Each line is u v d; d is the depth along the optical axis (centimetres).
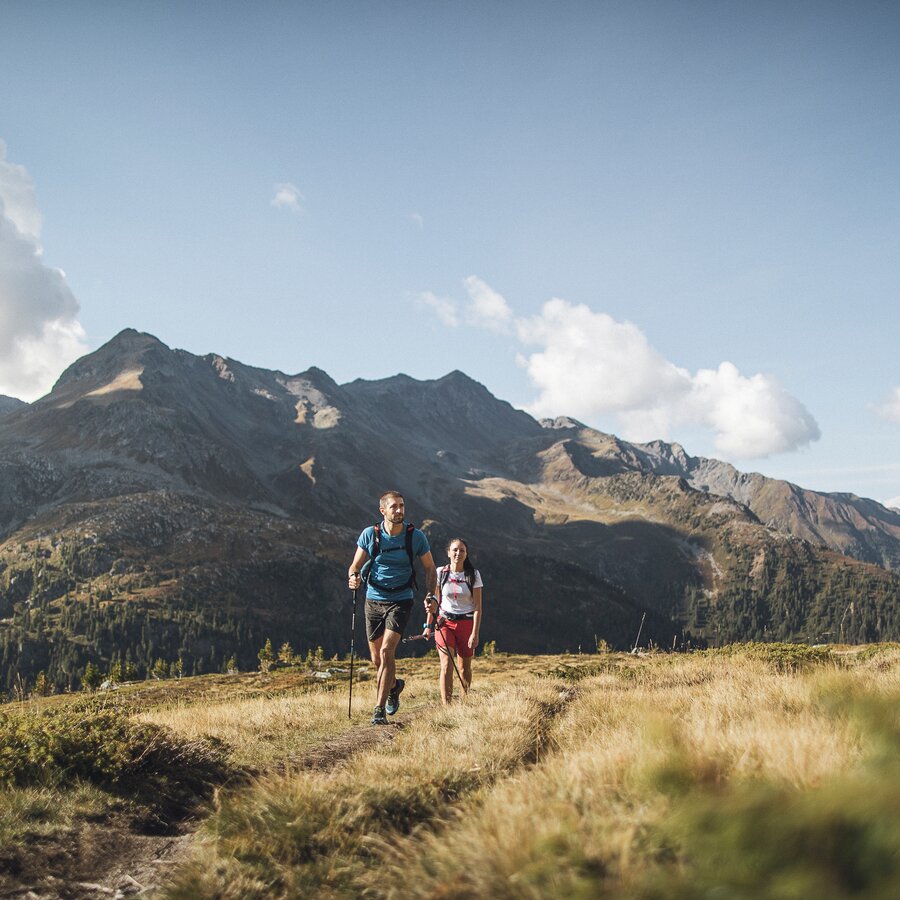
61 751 679
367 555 1040
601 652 6712
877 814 256
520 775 555
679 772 407
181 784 709
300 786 550
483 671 5319
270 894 404
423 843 405
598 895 286
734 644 2381
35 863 487
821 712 601
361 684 2662
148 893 441
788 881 247
